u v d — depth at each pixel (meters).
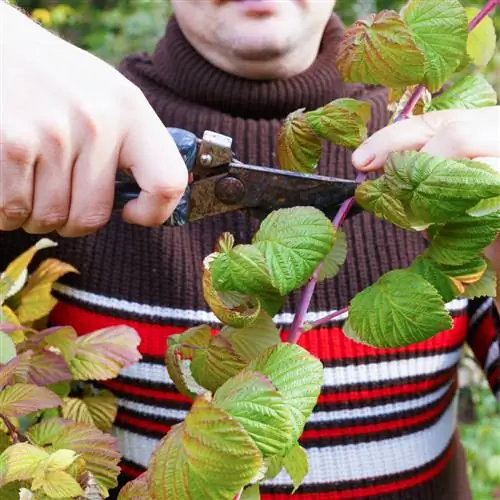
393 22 0.38
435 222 0.36
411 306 0.37
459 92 0.46
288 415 0.32
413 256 0.73
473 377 1.61
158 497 0.32
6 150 0.38
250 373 0.33
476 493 1.65
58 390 0.56
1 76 0.39
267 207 0.43
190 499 0.31
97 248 0.71
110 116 0.39
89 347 0.53
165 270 0.70
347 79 0.40
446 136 0.39
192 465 0.31
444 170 0.34
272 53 0.71
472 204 0.34
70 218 0.41
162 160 0.39
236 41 0.70
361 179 0.41
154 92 0.79
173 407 0.68
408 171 0.35
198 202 0.44
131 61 0.86
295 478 0.40
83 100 0.39
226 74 0.75
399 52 0.38
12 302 0.61
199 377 0.39
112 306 0.70
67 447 0.44
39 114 0.38
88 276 0.71
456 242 0.38
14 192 0.39
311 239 0.36
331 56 0.78
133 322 0.70
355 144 0.43
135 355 0.54
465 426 1.78
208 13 0.71
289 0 0.70
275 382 0.34
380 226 0.72
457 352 0.74
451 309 0.70
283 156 0.45
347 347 0.68
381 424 0.69
